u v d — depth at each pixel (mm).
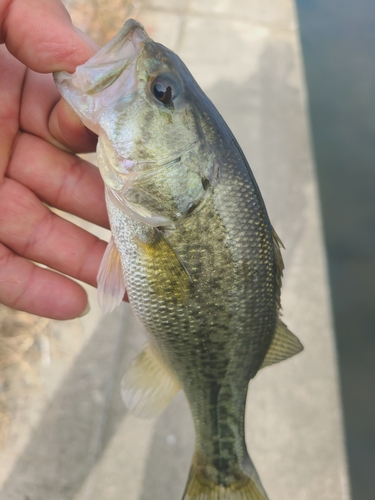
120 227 118
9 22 106
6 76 124
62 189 140
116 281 125
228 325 116
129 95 108
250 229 113
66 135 129
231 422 132
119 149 110
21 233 136
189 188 110
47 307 140
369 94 378
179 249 111
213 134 112
